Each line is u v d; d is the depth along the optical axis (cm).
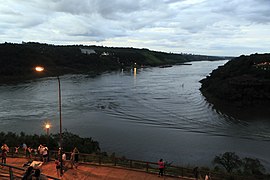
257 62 14388
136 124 7269
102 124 7250
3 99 10381
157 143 5884
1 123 7275
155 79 17962
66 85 14238
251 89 10569
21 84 14250
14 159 2688
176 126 7131
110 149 5516
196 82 16425
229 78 12375
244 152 5478
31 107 9094
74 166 2461
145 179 2239
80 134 6425
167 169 2630
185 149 5572
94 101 10200
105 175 2308
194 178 2280
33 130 6719
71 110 8769
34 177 1238
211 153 5391
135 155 5238
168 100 10619
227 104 10056
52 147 3922
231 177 2439
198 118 8000
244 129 7044
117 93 12075
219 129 6988
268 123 7675
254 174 3366
